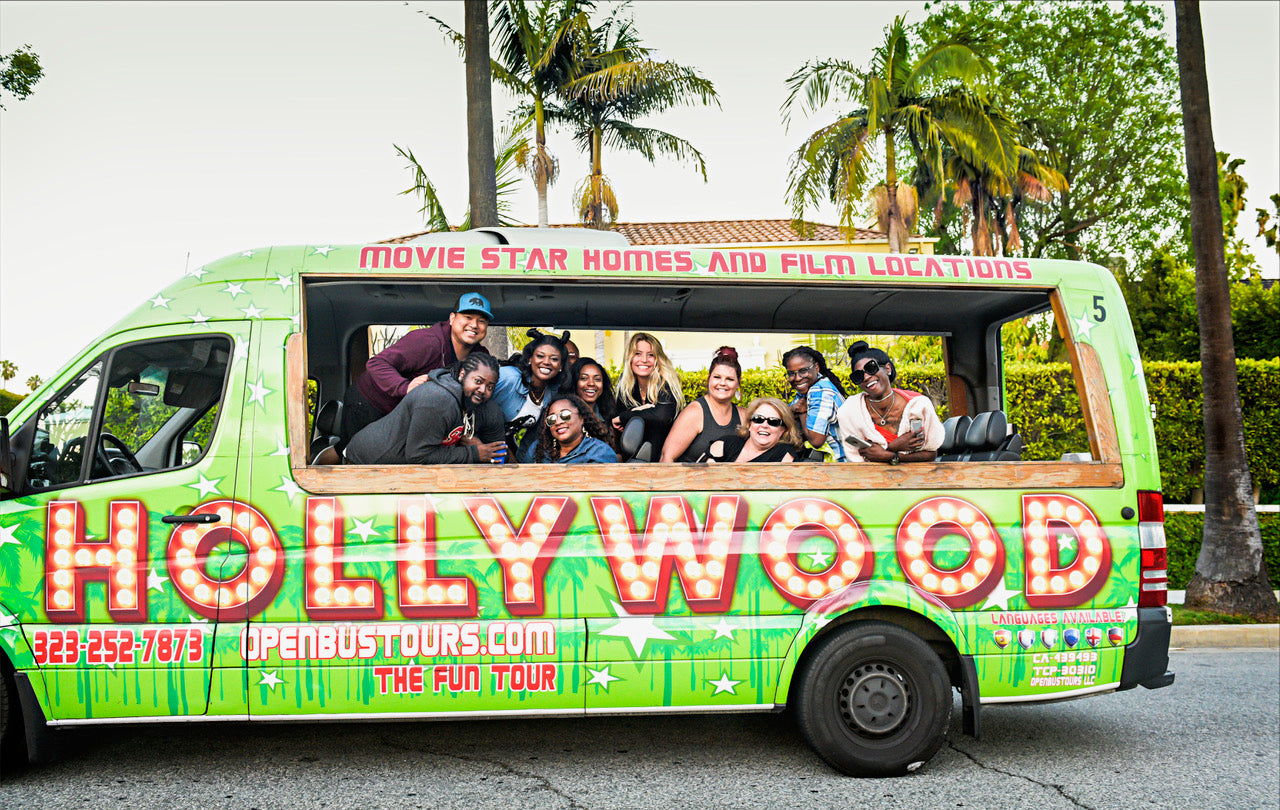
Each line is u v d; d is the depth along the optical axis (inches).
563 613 179.0
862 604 183.6
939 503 187.9
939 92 733.3
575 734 217.5
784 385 438.6
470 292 199.6
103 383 179.5
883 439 195.8
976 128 727.7
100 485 175.3
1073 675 188.2
